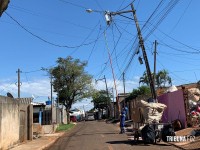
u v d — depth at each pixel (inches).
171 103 1145.4
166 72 2586.1
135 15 1174.3
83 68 3292.3
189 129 938.1
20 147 890.7
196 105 1023.6
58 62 3257.9
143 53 1133.7
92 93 3331.7
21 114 1033.5
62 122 2881.4
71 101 3304.6
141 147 725.3
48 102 2341.3
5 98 847.7
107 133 1224.8
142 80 2652.6
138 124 864.9
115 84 2033.7
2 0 413.7
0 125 799.1
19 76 2171.5
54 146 897.5
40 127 1344.7
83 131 1477.6
